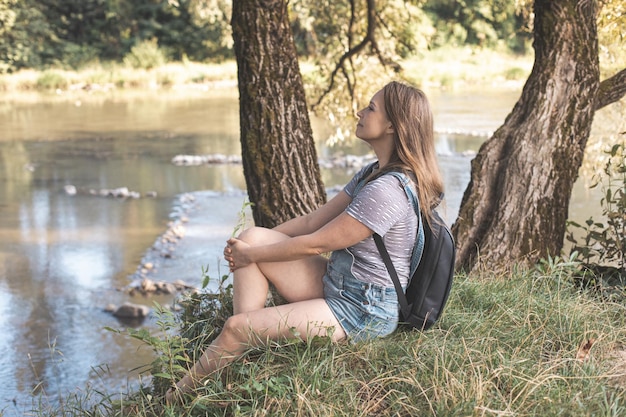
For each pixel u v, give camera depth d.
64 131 21.38
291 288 3.47
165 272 9.91
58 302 8.95
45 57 35.34
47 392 6.70
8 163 17.17
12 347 7.68
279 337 3.34
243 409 3.15
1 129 21.66
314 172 5.57
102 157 17.84
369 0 8.90
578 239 9.88
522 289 4.31
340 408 3.09
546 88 5.28
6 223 12.41
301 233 3.73
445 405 3.03
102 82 33.03
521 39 38.69
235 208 13.20
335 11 10.55
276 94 5.43
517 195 5.19
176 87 32.72
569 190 5.30
